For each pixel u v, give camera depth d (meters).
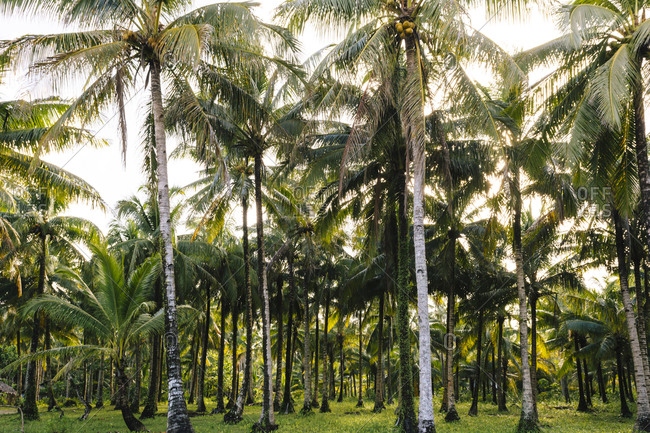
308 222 24.88
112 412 29.73
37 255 25.27
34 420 23.48
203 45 11.25
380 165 18.67
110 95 13.41
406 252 16.94
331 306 37.34
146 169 15.63
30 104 12.99
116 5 12.45
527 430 17.06
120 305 18.00
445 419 22.91
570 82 14.09
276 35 13.35
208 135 13.63
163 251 12.66
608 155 14.05
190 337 43.06
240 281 29.12
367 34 13.32
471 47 12.20
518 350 40.78
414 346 41.03
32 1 12.27
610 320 27.61
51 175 17.67
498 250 27.36
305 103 15.56
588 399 34.16
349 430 18.34
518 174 18.09
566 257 24.45
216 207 21.91
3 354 36.53
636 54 12.30
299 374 57.66
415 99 12.38
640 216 19.08
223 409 28.98
